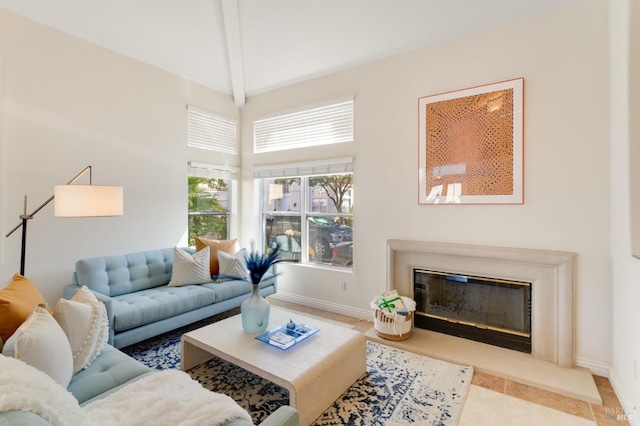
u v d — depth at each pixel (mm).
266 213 4648
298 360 1962
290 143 4254
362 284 3650
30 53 2896
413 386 2268
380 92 3490
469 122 2957
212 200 4543
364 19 3098
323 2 3010
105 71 3383
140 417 1210
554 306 2623
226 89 4512
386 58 3445
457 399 2125
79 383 1529
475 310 3037
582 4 2514
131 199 3586
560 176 2600
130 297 2900
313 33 3369
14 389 815
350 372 2225
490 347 2865
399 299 3082
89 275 2875
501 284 2896
